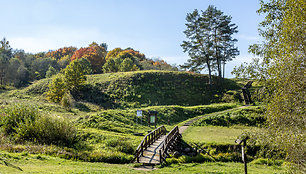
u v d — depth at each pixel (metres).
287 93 10.27
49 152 18.73
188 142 25.67
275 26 11.66
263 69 11.31
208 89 61.91
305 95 9.83
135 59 114.81
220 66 71.44
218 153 23.28
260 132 12.22
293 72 10.12
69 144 23.81
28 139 22.69
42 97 58.69
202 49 61.69
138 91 57.81
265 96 11.56
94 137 26.12
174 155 21.44
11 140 22.19
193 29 63.34
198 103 55.53
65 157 18.41
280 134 10.73
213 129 33.81
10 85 90.44
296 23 10.33
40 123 23.69
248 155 22.56
